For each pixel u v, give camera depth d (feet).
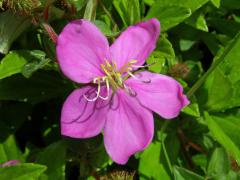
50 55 0.66
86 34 0.60
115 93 0.63
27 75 0.64
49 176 0.68
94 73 0.62
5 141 0.74
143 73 0.64
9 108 0.78
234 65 0.73
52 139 0.79
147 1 0.76
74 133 0.60
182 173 0.69
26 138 0.82
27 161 0.73
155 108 0.62
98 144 0.70
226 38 0.83
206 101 0.75
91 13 0.66
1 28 0.65
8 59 0.66
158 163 0.74
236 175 0.72
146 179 0.73
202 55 0.85
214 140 0.79
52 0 0.62
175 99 0.62
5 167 0.63
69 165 0.77
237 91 0.73
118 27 0.76
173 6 0.71
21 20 0.65
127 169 0.79
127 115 0.62
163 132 0.77
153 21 0.61
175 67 0.76
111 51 0.62
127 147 0.61
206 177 0.72
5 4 0.63
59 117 0.80
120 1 0.73
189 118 0.78
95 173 0.72
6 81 0.73
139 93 0.63
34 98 0.75
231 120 0.74
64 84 0.76
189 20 0.77
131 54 0.63
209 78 0.76
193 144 0.80
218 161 0.72
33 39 0.73
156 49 0.71
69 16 0.67
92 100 0.61
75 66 0.60
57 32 0.69
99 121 0.62
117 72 0.62
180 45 0.83
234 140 0.72
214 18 0.84
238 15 0.87
